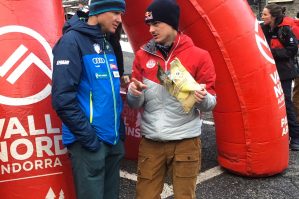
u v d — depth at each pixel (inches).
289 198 159.2
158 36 112.3
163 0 110.4
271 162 172.6
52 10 133.6
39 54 125.7
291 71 205.9
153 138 116.0
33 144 121.3
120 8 107.3
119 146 115.8
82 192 107.8
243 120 168.6
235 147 173.9
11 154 119.3
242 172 174.6
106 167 115.1
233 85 166.1
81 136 102.7
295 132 211.0
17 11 126.6
